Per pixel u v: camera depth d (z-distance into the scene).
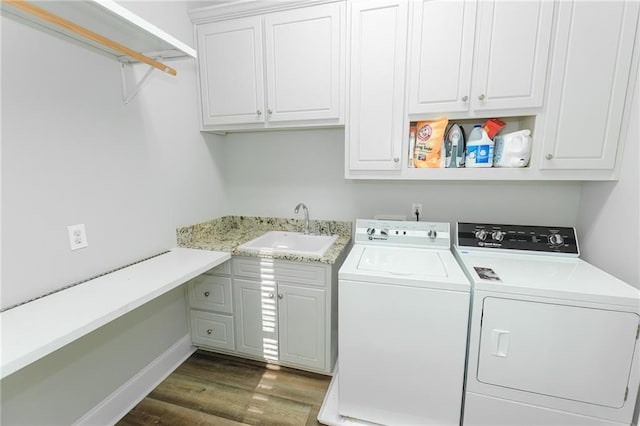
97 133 1.43
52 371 1.28
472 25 1.50
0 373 0.77
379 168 1.76
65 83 1.28
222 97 2.02
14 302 1.13
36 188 1.19
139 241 1.68
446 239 1.80
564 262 1.54
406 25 1.59
